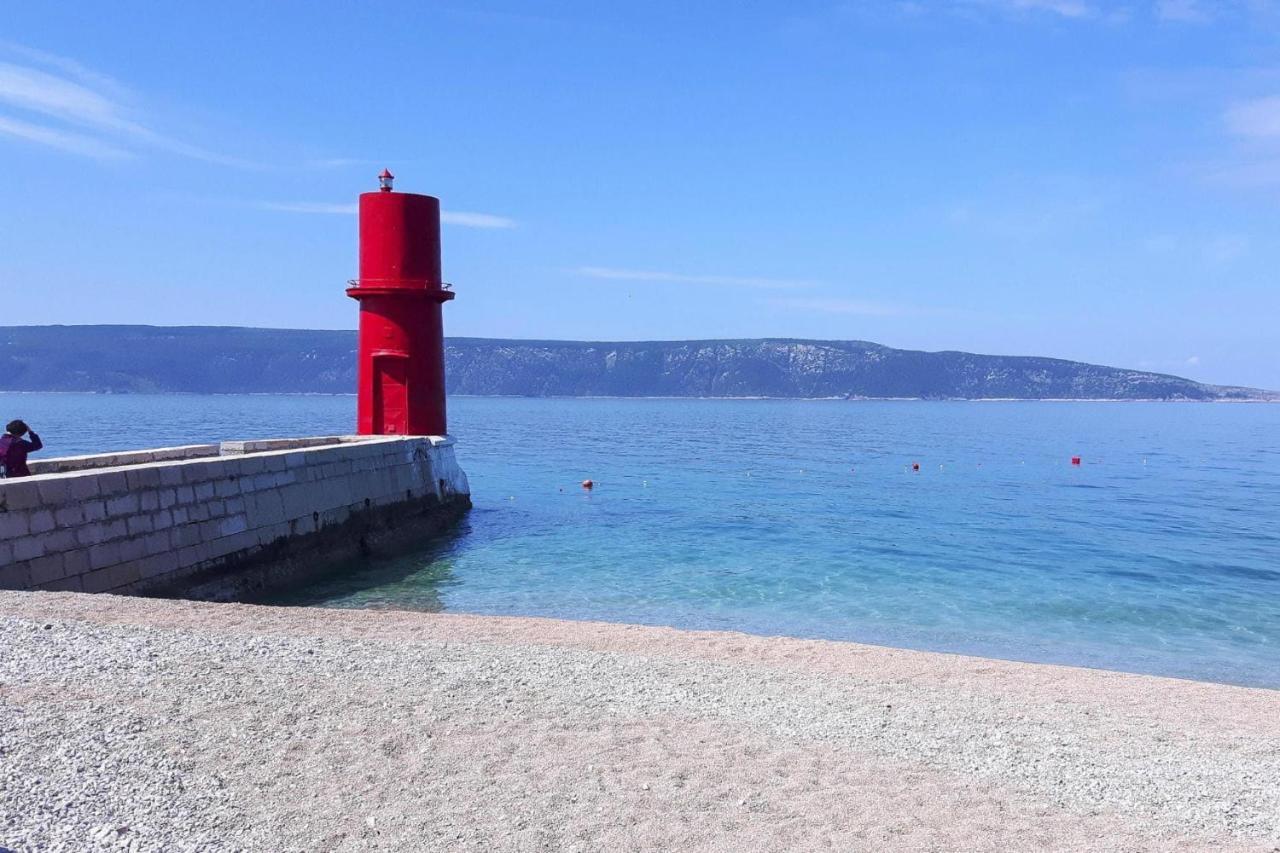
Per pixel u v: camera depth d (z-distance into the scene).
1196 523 32.47
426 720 7.66
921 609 18.36
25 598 11.27
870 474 52.34
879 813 6.34
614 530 28.23
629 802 6.26
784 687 9.80
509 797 6.23
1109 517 34.03
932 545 26.66
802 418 169.88
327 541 20.48
